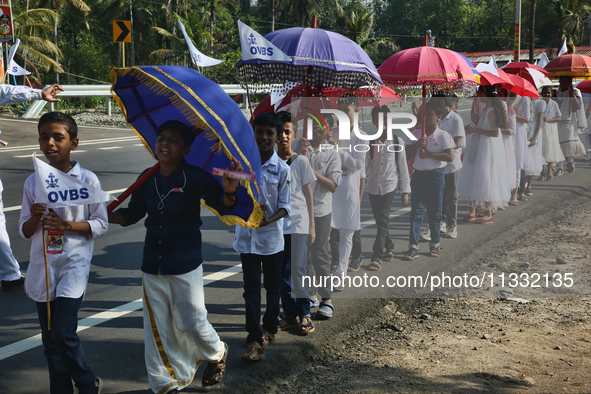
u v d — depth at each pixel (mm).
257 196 2859
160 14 37844
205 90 2730
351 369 3566
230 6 40844
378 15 64688
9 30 10766
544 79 7133
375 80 4637
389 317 4395
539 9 40781
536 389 3219
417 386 3275
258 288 3635
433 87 4215
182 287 2939
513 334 4023
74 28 40594
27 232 2855
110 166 10898
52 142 2904
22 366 3514
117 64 39250
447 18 59469
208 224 7227
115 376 3381
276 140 3607
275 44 4754
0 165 10586
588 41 46125
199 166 3203
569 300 4547
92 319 4262
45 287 2844
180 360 3025
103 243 6320
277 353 3689
